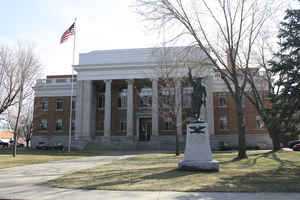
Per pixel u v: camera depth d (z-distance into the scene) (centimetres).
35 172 1491
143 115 5172
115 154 3272
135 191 902
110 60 5056
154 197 812
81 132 4906
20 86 2994
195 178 1130
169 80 3194
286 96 1459
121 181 1098
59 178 1225
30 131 5625
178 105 3044
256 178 1129
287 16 1593
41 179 1213
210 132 4472
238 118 2194
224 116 5103
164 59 3095
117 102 5428
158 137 4584
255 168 1497
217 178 1126
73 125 5600
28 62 3095
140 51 4978
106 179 1162
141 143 4481
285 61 1534
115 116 5366
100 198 807
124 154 3259
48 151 4081
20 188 988
